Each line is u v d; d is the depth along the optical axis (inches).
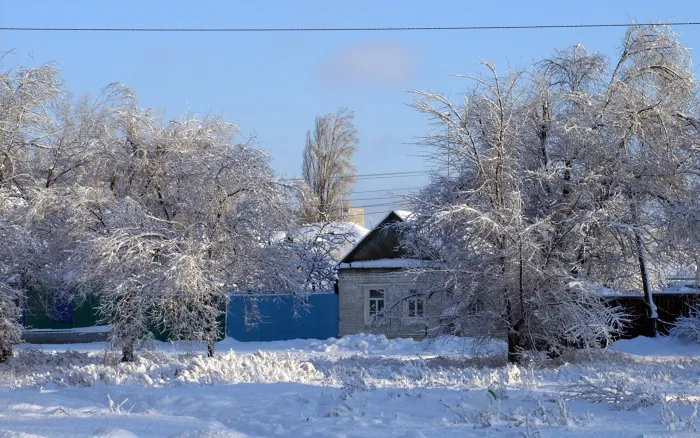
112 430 317.4
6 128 879.1
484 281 779.4
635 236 835.4
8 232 826.8
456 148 802.2
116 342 840.9
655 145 842.2
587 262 844.0
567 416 350.9
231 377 579.5
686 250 844.0
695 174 858.1
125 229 813.9
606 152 821.9
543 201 828.6
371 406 413.4
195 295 817.5
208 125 926.4
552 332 783.1
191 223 864.9
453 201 806.5
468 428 343.6
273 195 864.9
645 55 905.5
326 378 607.8
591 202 807.1
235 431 326.0
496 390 437.7
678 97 892.6
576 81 917.2
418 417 382.6
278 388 501.4
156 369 640.4
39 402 446.0
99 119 920.9
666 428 323.0
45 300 953.5
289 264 909.2
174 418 377.4
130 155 891.4
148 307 825.5
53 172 912.3
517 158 821.9
